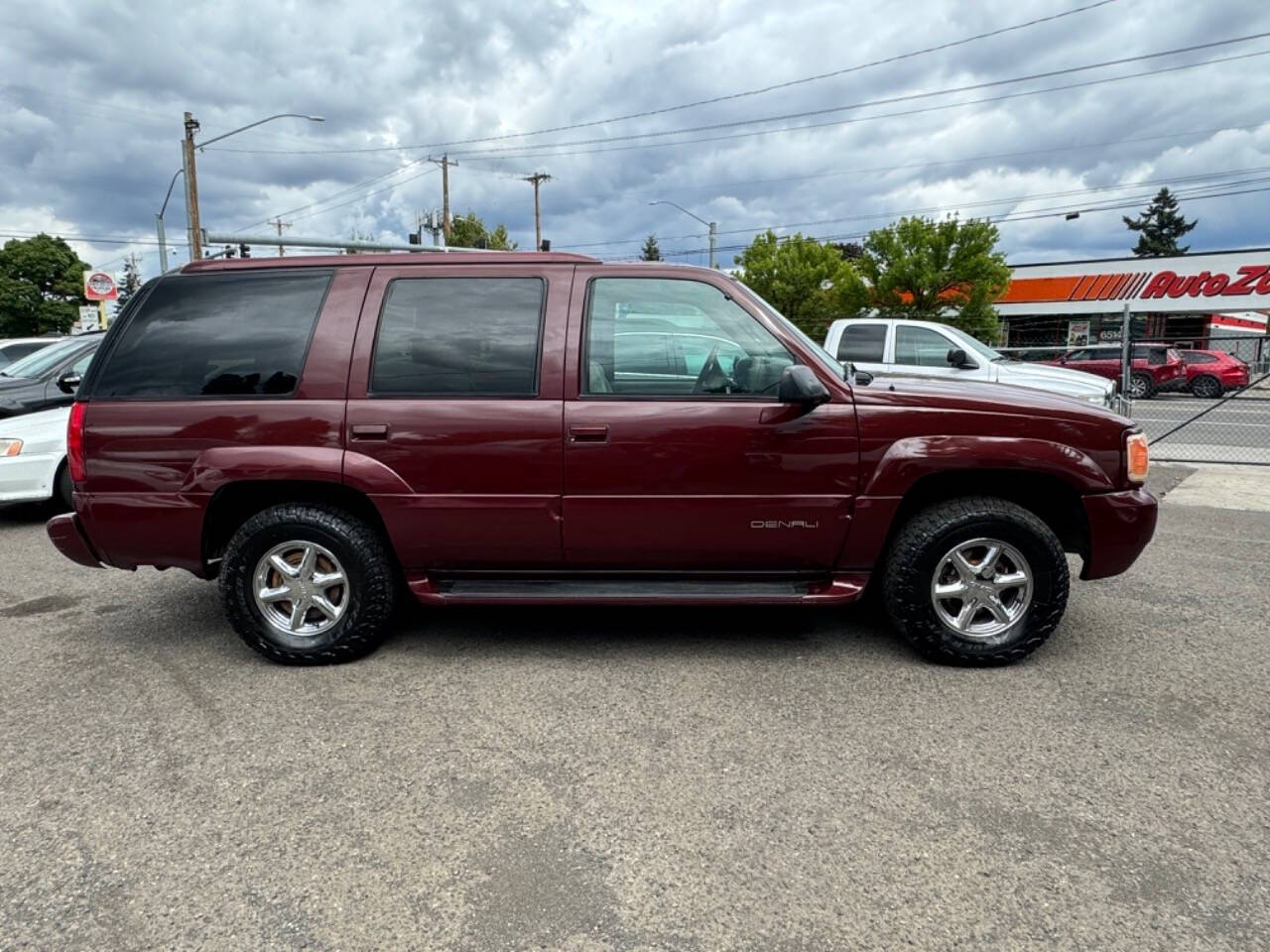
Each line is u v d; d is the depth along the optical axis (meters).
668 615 4.58
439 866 2.38
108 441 3.72
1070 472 3.58
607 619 4.50
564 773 2.88
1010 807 2.64
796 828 2.54
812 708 3.36
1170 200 68.00
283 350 3.73
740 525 3.66
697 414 3.61
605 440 3.61
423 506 3.67
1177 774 2.83
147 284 3.92
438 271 3.79
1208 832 2.50
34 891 2.28
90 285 25.62
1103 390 8.19
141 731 3.22
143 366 3.77
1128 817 2.58
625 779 2.83
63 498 7.20
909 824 2.55
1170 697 3.44
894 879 2.30
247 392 3.71
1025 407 3.64
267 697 3.52
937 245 28.36
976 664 3.75
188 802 2.71
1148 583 5.09
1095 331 34.06
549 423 3.62
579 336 3.68
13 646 4.18
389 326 3.73
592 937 2.09
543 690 3.56
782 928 2.11
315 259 3.88
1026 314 35.09
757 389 3.68
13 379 7.45
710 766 2.92
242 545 3.73
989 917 2.14
